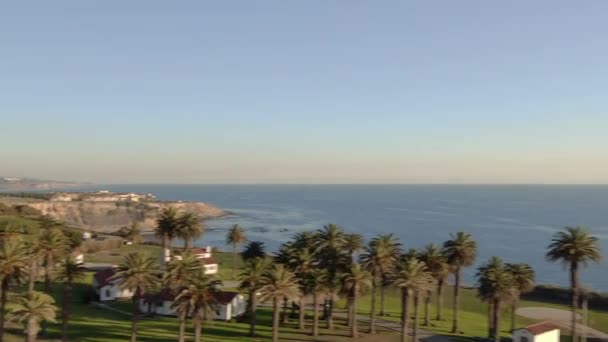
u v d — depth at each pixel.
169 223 127.56
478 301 133.12
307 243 102.38
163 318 96.44
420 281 78.81
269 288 78.12
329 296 93.25
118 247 186.25
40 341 77.12
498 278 85.31
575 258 82.75
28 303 67.38
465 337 92.94
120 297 107.62
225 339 83.62
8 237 94.75
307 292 88.06
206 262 140.88
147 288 74.19
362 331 93.00
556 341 87.94
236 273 145.12
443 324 103.06
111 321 91.50
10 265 69.81
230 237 164.50
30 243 90.62
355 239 109.56
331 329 93.19
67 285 78.88
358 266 87.06
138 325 89.56
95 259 158.00
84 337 80.69
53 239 94.06
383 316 106.69
